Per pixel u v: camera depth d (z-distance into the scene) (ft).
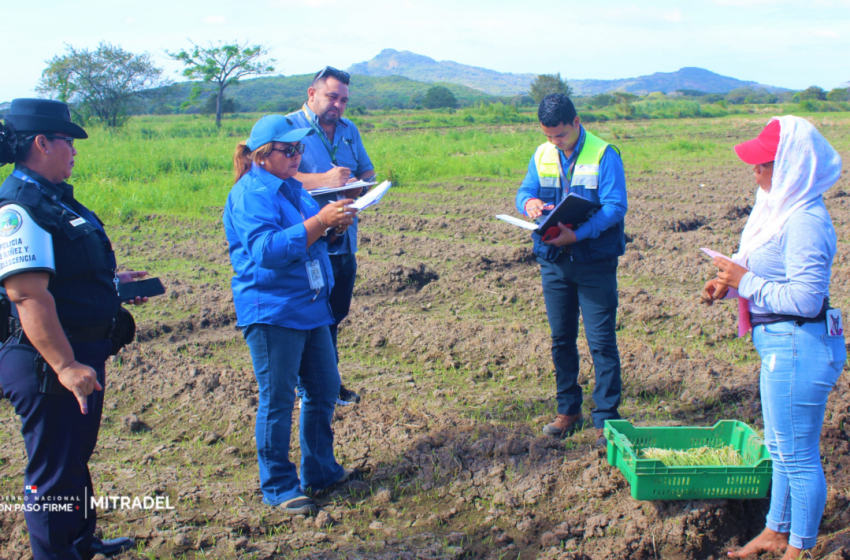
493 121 160.45
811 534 8.59
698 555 9.47
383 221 34.37
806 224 7.85
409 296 22.41
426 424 13.35
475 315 20.43
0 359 7.73
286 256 9.42
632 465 9.77
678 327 18.86
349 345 18.30
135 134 110.22
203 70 159.22
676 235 30.04
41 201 7.47
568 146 12.07
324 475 11.18
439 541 9.95
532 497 10.84
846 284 22.08
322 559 9.48
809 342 8.08
